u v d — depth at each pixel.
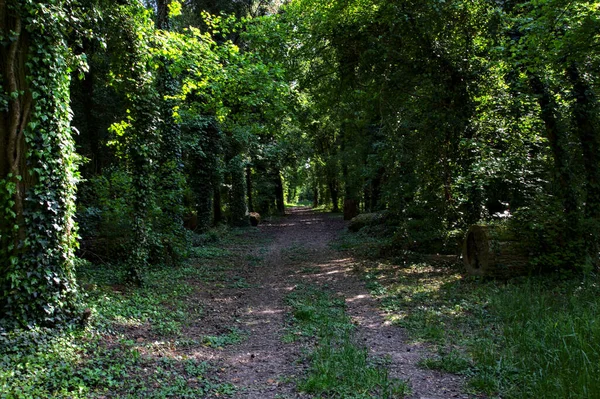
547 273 8.47
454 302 7.62
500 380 4.22
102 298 7.27
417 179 11.92
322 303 8.04
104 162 18.81
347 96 14.12
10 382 3.89
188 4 18.31
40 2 5.49
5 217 5.29
